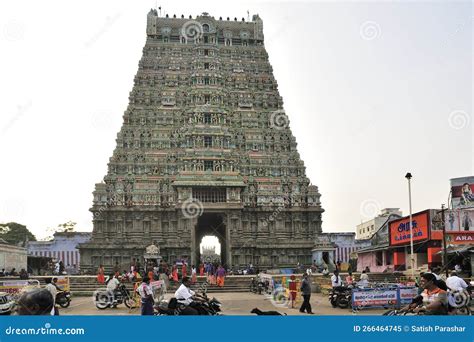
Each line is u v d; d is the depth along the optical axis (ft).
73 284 211.20
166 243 310.45
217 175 318.86
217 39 374.02
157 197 321.73
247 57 375.45
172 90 352.90
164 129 339.98
